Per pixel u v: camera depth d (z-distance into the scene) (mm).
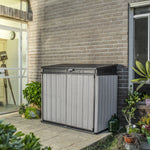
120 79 4680
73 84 4336
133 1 4531
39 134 4027
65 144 3510
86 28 5199
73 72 4328
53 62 5840
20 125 4641
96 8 5031
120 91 4684
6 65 5871
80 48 5312
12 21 5961
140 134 3848
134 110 4336
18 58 6223
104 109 4195
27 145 2029
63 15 5602
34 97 5352
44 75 4879
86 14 5191
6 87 5887
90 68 4023
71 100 4379
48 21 5910
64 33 5598
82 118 4211
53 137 3863
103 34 4930
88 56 5180
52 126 4602
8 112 5898
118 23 4711
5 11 5465
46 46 5977
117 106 4723
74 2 5395
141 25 4605
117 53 4727
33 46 6250
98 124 4051
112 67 4484
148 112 4297
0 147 1766
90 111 4082
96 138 3820
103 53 4938
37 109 5383
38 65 6148
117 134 4176
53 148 3332
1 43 5730
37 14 6121
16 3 5988
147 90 4516
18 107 6191
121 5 4668
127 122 4613
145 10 4551
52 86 4723
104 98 4188
